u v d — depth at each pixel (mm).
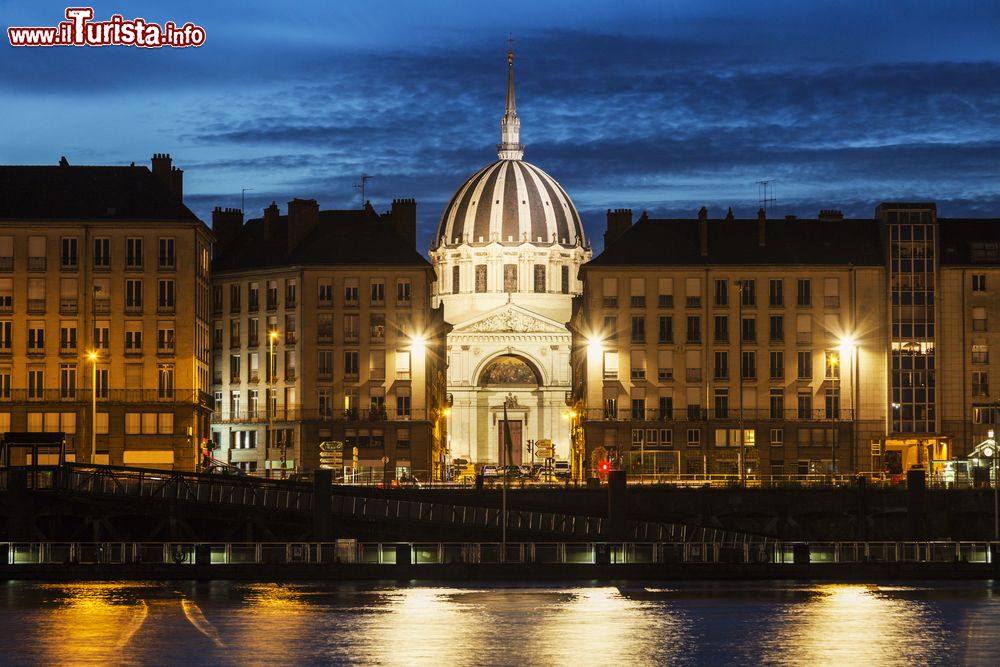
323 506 149875
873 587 136125
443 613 119125
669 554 141000
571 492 163625
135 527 157375
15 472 149250
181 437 194125
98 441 193625
